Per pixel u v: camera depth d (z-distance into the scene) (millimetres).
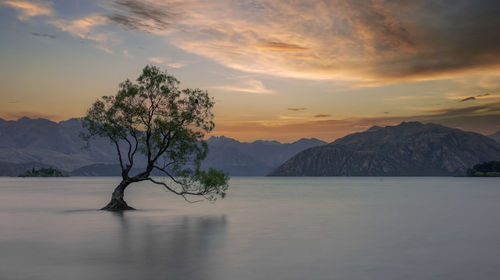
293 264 18062
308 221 36656
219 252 20859
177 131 45531
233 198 81250
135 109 45750
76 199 73875
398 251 21516
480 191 116125
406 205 59594
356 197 85000
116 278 15484
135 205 57844
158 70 46375
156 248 21875
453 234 28266
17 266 17453
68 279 15305
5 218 38062
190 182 46125
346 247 22641
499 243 24375
